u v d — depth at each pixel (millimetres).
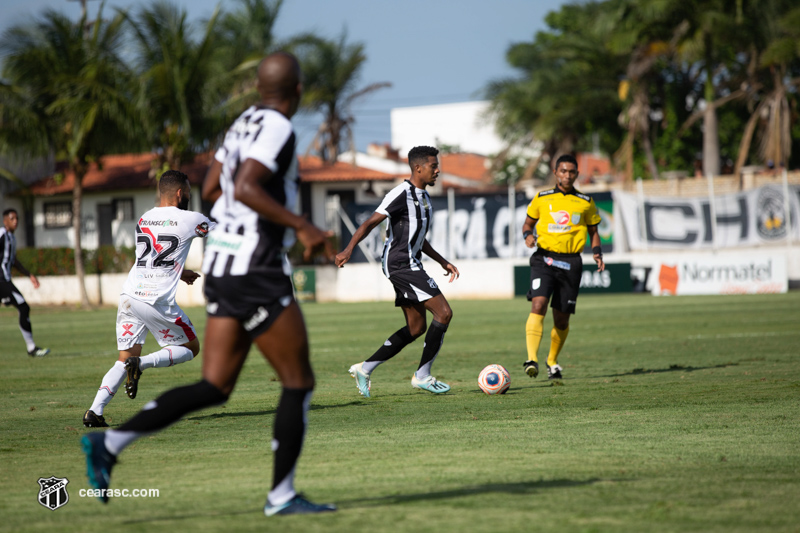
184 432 17375
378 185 125125
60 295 102250
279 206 9875
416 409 20125
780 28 100312
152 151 91438
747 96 110062
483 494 11281
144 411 10180
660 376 25766
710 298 71125
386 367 30734
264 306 10258
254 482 12430
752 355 31234
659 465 13148
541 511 10336
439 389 23156
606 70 120062
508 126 131875
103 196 110438
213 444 15922
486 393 22734
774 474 12430
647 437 15664
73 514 10633
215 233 10578
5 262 38031
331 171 121375
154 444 15938
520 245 86562
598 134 130500
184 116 85500
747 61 110000
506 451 14508
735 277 77750
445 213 89562
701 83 120125
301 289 92188
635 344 37156
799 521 9828
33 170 114000
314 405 21172
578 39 120375
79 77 84625
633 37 103812
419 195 22484
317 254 10055
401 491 11578
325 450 14938
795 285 80062
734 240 82312
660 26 103562
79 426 18812
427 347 22844
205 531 9602
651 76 114125
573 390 23062
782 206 80688
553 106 122000
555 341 26094
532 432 16438
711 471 12672
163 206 19859
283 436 10336
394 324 55156
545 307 25312
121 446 10039
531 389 23688
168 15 83812
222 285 10305
